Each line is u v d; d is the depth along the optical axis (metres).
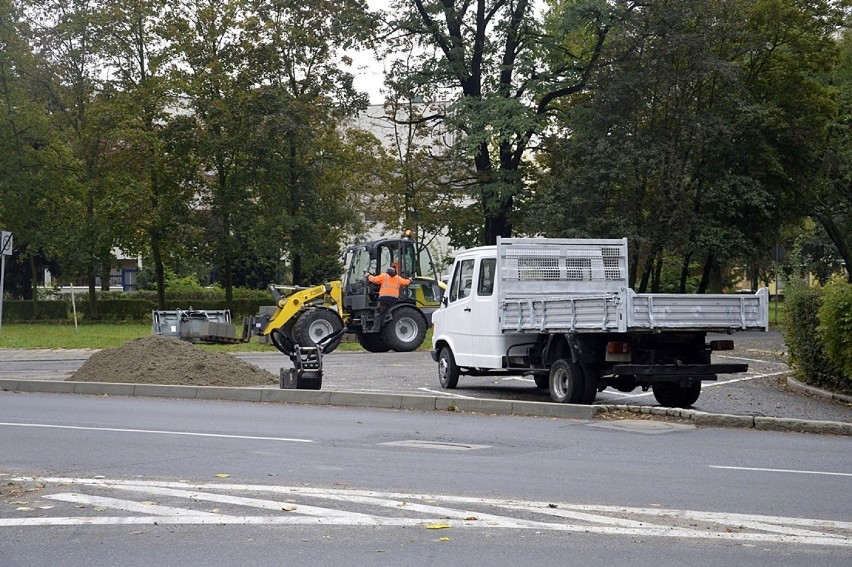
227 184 74.31
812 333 26.78
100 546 9.80
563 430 18.72
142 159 70.81
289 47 72.56
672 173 56.59
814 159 64.50
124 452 15.58
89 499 11.94
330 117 73.38
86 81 72.38
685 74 56.00
